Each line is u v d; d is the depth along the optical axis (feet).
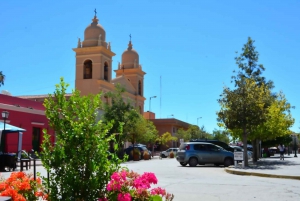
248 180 51.65
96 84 163.02
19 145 81.51
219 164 88.22
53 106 18.94
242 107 79.41
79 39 170.19
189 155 85.71
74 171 17.98
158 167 82.79
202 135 236.63
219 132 248.73
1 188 19.49
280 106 101.14
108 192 17.99
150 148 222.89
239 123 79.51
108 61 171.83
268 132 93.35
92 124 18.92
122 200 17.08
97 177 18.17
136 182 18.16
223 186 44.19
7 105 99.25
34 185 20.20
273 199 34.14
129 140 142.20
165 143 228.02
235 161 74.84
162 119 236.43
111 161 19.03
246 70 139.54
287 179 52.95
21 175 20.90
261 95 84.69
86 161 18.10
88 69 167.63
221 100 83.15
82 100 19.20
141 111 210.59
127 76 209.36
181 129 238.68
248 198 34.81
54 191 18.13
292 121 102.89
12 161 64.34
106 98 164.55
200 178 55.36
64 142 18.35
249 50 139.95
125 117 127.34
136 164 96.94
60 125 18.53
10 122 100.17
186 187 43.29
